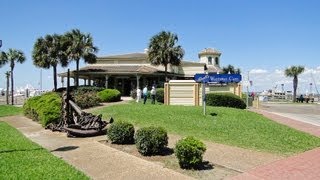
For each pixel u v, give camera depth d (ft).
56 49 184.34
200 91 99.25
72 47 177.06
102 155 39.91
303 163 38.75
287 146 47.70
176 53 173.47
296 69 254.27
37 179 29.76
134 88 186.80
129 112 75.82
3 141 47.62
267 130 59.57
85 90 133.80
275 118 84.74
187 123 62.39
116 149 42.73
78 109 55.98
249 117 74.95
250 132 56.59
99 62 194.29
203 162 37.14
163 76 180.65
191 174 33.17
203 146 34.73
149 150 39.22
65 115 57.67
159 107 83.15
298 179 32.86
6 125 68.74
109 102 121.19
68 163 36.37
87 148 43.60
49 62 185.16
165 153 40.47
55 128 57.57
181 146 34.27
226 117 70.64
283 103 193.77
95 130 52.31
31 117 78.89
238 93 103.76
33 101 77.92
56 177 30.45
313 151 45.57
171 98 100.83
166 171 33.81
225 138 51.11
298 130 64.54
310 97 225.76
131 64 191.62
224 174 33.42
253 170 35.17
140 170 34.14
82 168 34.96
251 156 40.86
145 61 190.60
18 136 53.01
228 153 41.68
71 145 45.80
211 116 70.54
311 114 108.06
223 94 98.32
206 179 31.81
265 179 32.55
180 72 198.49
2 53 174.29
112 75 177.17
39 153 40.19
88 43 179.52
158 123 62.69
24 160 36.50
